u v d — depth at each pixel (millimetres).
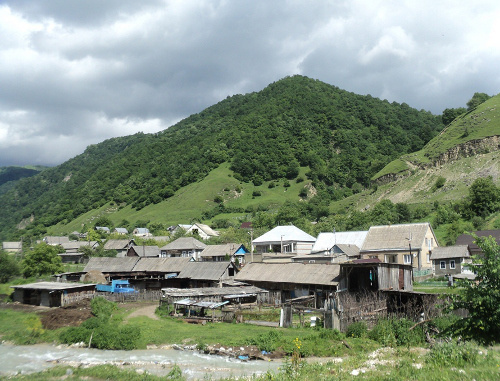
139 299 63094
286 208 137750
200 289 53031
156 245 118188
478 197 101562
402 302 41594
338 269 51000
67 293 58844
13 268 80500
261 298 53562
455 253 68312
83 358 34844
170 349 36906
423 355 25031
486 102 186625
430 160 163250
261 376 24562
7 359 35500
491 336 20188
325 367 24000
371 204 157250
